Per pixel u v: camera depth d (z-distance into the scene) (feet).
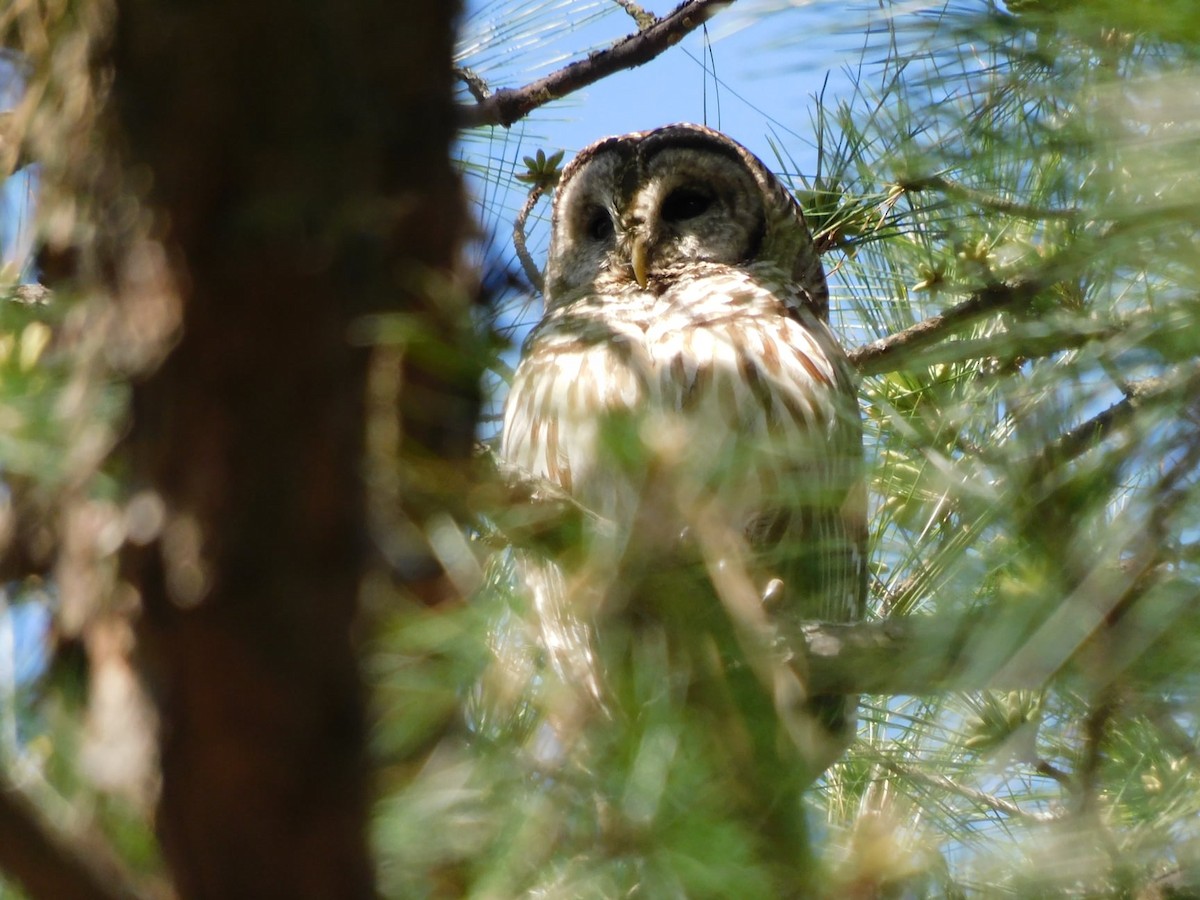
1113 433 12.39
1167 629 11.86
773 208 33.35
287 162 8.93
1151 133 11.71
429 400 12.13
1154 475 12.14
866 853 11.90
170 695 8.78
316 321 8.84
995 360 15.90
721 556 12.66
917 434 13.75
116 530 9.46
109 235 9.54
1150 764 15.21
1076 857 14.92
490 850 10.44
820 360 28.78
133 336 8.99
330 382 8.88
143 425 8.93
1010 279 16.35
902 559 14.93
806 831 12.03
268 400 8.74
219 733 8.77
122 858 9.53
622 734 11.32
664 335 29.09
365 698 9.21
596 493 24.97
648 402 27.32
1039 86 13.38
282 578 8.73
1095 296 13.96
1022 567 12.15
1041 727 15.57
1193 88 11.28
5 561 10.38
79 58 10.16
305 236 8.86
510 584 13.17
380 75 10.14
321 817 9.00
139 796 9.38
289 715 8.78
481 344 11.73
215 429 8.72
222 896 9.11
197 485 8.71
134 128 9.07
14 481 10.37
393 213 9.81
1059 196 14.25
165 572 8.68
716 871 10.80
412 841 10.08
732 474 13.29
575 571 13.47
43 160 10.53
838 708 21.16
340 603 8.93
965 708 16.02
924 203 19.94
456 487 12.07
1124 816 15.30
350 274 9.25
